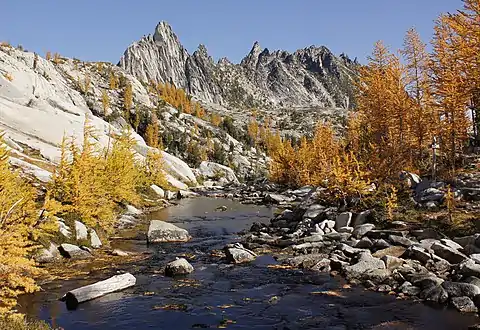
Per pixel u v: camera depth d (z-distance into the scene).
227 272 18.52
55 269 18.62
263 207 46.22
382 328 11.89
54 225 17.16
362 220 23.83
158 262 20.53
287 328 12.24
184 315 13.40
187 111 183.25
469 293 13.27
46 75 122.50
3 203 13.90
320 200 31.34
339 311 13.42
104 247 23.64
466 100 28.20
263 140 170.12
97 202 26.09
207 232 29.81
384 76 37.22
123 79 164.88
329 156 41.25
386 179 29.25
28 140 45.62
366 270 16.72
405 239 19.09
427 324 11.95
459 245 17.56
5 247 12.28
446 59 27.52
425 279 14.69
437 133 31.19
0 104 51.31
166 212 41.53
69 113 64.12
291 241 23.38
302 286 16.19
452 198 21.92
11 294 12.50
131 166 38.91
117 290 15.92
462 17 22.75
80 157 26.23
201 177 92.25
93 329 12.23
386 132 36.31
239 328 12.32
